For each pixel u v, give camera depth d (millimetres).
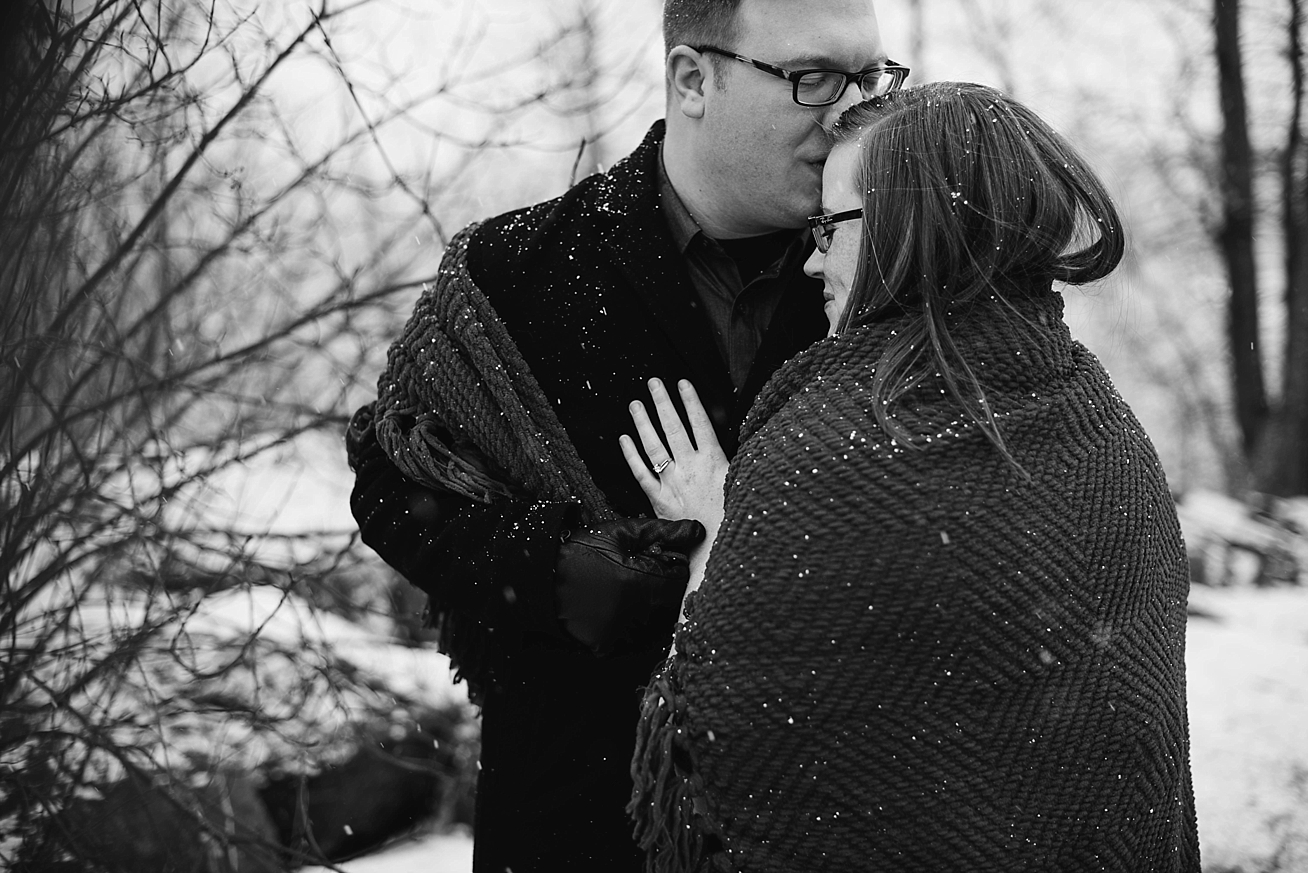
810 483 1374
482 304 1879
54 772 2395
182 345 2844
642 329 1861
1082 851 1349
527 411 1831
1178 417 14977
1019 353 1397
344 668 2873
